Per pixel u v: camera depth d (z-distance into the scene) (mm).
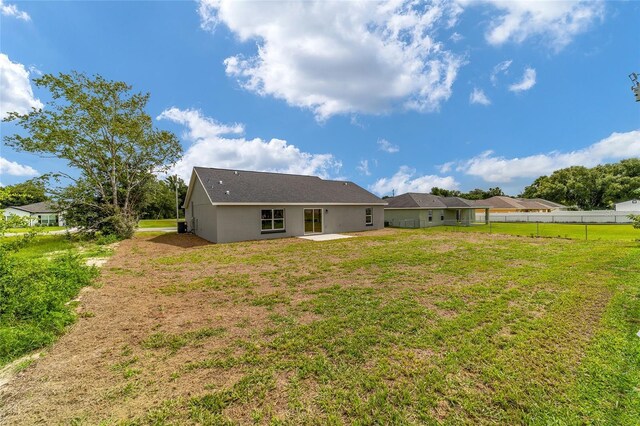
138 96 18203
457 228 24812
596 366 3012
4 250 4828
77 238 15977
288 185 19859
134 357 3348
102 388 2752
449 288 6008
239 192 16281
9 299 4148
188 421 2312
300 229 17828
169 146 19953
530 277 6809
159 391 2705
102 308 5031
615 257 9078
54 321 4074
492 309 4734
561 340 3619
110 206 16906
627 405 2428
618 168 48719
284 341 3701
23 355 3389
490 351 3365
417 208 26766
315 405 2494
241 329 4125
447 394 2609
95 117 16656
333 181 24312
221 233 14688
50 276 5531
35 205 39969
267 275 7449
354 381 2822
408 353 3348
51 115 16078
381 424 2268
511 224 31219
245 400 2566
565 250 10812
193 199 19906
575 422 2258
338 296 5574
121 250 12172
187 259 9953
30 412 2416
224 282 6789
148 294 5875
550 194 55531
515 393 2607
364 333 3891
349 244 13289
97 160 17750
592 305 4855
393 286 6238
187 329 4148
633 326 4004
